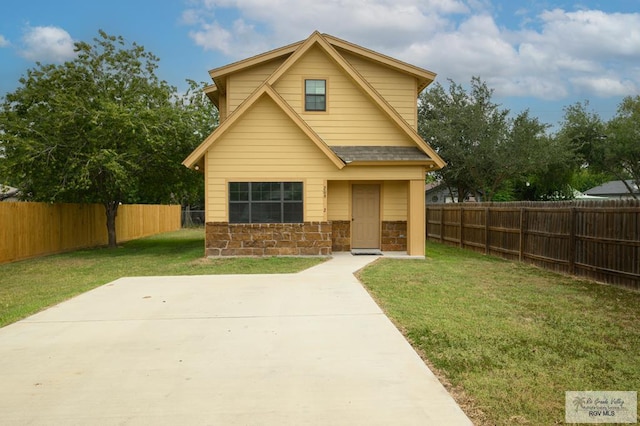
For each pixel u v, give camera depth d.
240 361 4.71
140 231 25.14
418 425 3.39
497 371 4.43
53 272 11.83
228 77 14.84
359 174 13.38
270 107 13.17
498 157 23.00
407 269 10.81
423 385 4.09
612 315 6.62
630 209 8.70
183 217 35.53
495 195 31.73
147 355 4.92
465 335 5.51
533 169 23.84
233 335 5.61
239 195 13.22
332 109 14.26
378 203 14.78
